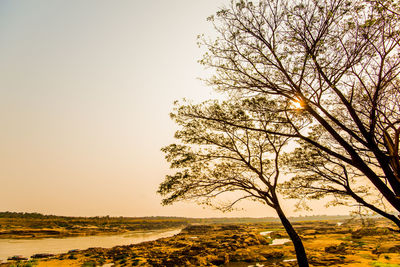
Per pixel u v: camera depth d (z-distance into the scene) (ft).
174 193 42.01
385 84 24.71
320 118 26.84
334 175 40.14
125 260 92.32
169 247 133.08
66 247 169.07
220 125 42.04
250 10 28.66
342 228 209.36
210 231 289.12
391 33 23.45
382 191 22.82
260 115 38.29
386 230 35.88
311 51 26.07
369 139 24.16
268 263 81.56
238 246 119.24
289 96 28.40
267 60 29.43
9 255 121.80
